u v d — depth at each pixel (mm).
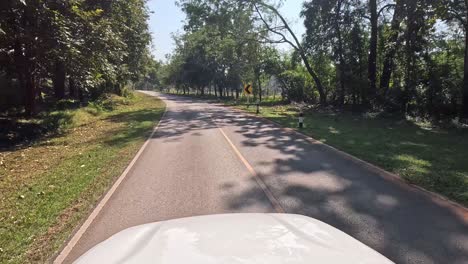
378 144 14242
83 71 22484
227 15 37531
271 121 24172
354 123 22797
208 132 18750
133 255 2049
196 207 6941
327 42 33500
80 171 10266
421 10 25062
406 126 21344
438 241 5254
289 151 12977
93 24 22672
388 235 5500
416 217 6254
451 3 23656
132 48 41219
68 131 21391
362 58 33500
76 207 7051
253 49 41500
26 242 5453
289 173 9664
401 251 4953
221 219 2684
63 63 21219
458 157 11609
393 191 7875
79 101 38156
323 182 8711
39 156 13773
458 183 8289
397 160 10938
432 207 6770
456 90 25547
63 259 4875
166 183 8750
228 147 13992
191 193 7875
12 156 14039
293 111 34219
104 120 26875
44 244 5379
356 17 32094
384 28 32219
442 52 29922
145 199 7492
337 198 7426
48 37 18625
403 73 29250
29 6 17500
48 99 36812
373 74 31812
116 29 28703
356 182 8672
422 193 7680
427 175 9055
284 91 53375
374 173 9547
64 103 32656
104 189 8305
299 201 7254
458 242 5199
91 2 26578
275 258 1936
